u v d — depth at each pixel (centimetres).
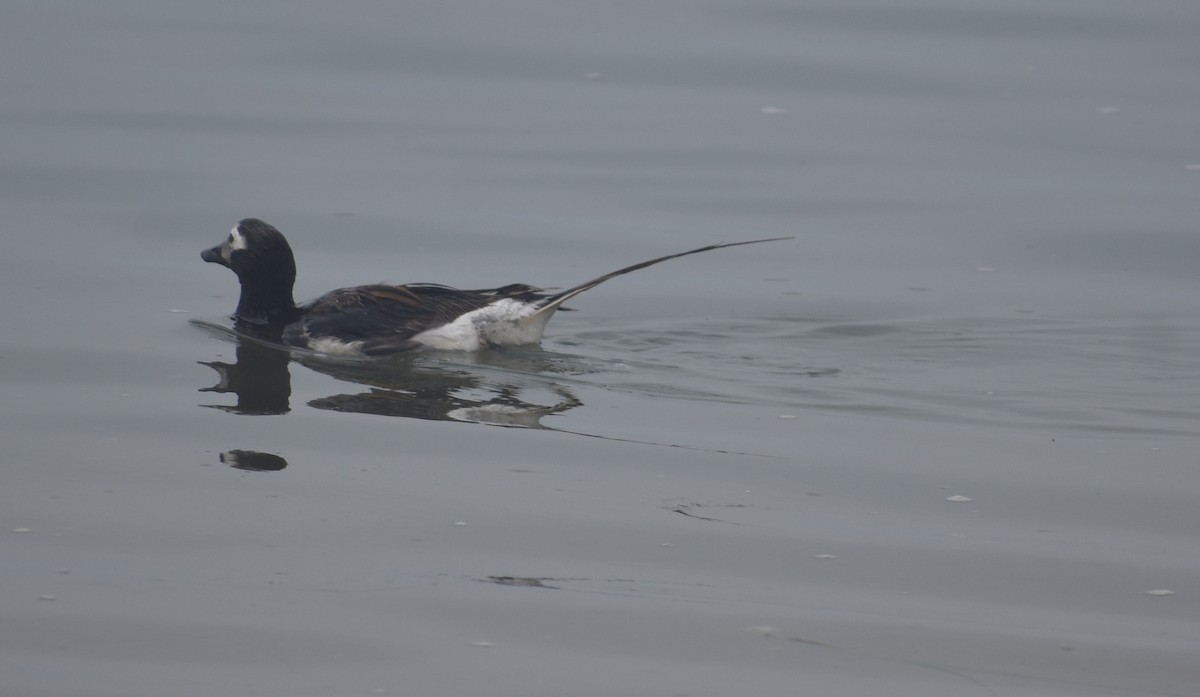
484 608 933
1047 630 925
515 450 1215
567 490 1129
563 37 2712
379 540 1029
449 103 2412
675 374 1457
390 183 2088
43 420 1260
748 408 1351
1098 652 898
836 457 1220
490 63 2586
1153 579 999
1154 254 1862
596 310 1692
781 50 2645
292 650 873
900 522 1090
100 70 2523
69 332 1527
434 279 1766
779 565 1010
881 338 1595
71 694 819
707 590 970
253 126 2302
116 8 2880
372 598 942
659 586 973
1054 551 1043
